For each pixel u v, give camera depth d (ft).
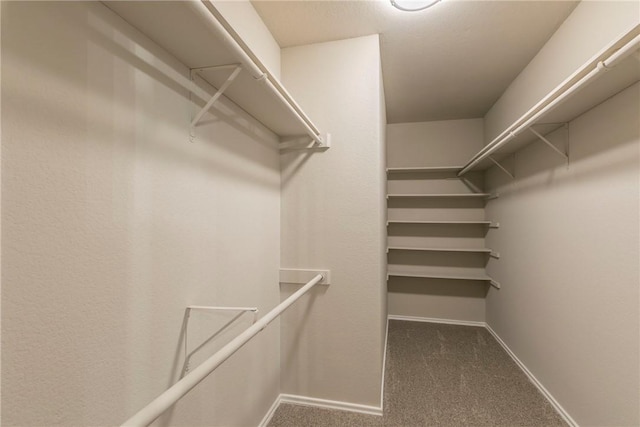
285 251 5.58
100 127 2.21
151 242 2.68
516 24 5.12
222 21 2.41
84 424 2.08
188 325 3.15
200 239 3.36
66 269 1.96
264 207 4.96
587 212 4.55
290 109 3.84
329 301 5.41
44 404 1.83
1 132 1.64
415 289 10.57
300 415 5.21
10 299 1.67
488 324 9.61
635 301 3.65
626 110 3.77
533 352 6.30
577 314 4.79
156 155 2.76
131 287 2.47
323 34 5.32
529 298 6.49
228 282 3.90
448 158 10.33
